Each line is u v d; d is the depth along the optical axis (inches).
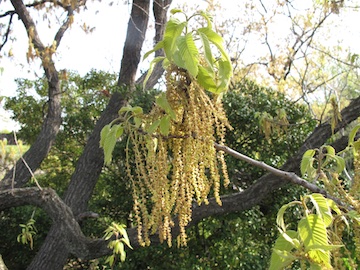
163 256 178.2
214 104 59.2
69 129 302.2
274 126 173.3
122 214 223.0
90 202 251.0
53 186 298.2
